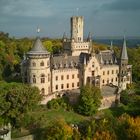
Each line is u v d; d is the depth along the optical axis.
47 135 90.94
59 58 139.25
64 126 91.62
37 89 115.31
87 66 140.88
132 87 154.88
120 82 153.25
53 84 134.38
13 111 102.75
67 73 138.12
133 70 177.62
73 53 161.88
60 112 119.56
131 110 126.62
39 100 115.50
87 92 120.25
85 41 170.00
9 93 105.00
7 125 99.31
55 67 135.25
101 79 148.75
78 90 137.88
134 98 134.88
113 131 88.75
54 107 122.00
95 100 121.38
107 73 151.62
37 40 128.62
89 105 118.69
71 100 126.38
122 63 154.38
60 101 125.12
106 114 119.00
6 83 136.25
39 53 125.94
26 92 105.88
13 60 192.50
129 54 194.50
